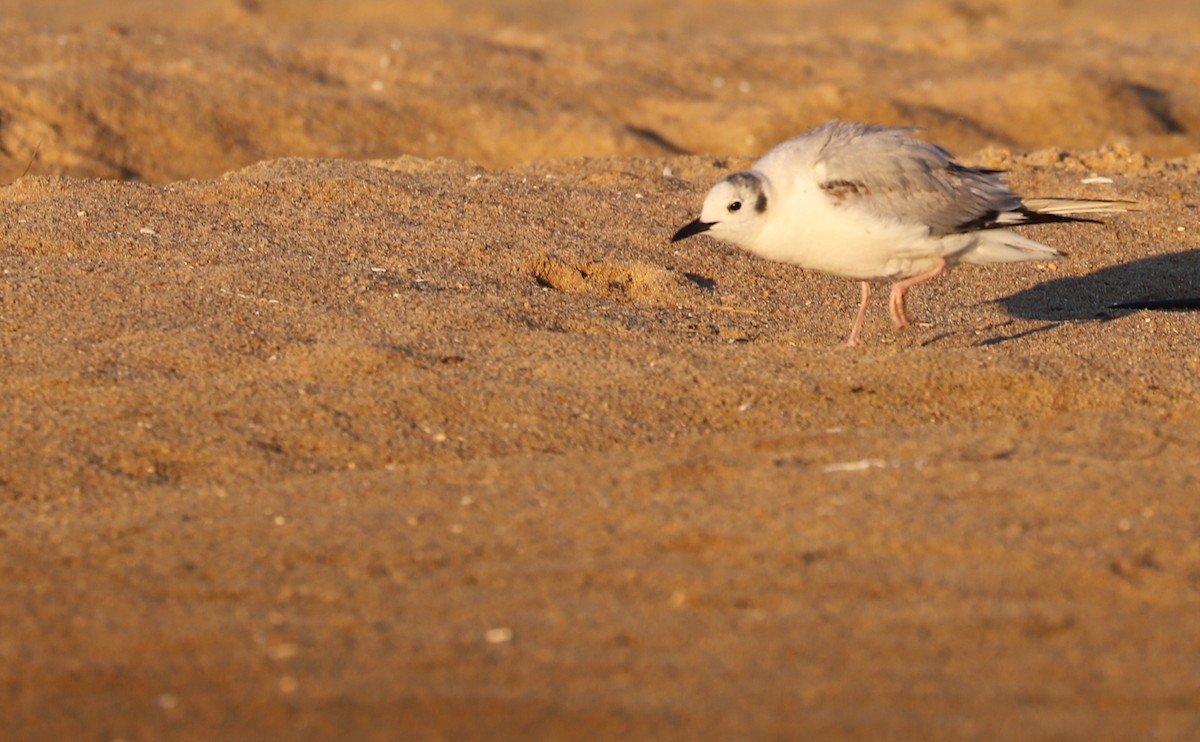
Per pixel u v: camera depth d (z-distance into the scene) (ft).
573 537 28.45
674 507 29.50
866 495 29.53
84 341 39.11
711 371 37.52
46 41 93.20
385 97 88.74
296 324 40.68
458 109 87.92
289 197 52.65
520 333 40.37
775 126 87.45
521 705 22.89
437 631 25.17
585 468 31.81
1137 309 46.01
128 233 47.78
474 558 27.78
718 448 32.94
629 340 40.57
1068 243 53.21
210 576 27.45
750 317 44.60
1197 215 55.98
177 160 80.53
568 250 48.78
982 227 38.93
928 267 39.34
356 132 84.94
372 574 27.27
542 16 147.64
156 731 22.63
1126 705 22.48
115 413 34.94
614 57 100.94
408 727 22.41
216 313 41.09
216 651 24.85
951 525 27.99
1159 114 93.30
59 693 23.82
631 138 84.94
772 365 38.04
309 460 32.99
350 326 40.55
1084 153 65.87
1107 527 27.78
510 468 31.96
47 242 46.57
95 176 76.84
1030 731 21.84
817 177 37.68
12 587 27.32
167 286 42.96
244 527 29.48
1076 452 31.76
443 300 42.75
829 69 101.65
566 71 97.55
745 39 109.40
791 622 25.04
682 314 44.32
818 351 39.09
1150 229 54.85
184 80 88.43
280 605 26.27
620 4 156.04
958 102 93.76
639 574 26.86
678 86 95.81
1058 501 28.91
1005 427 33.73
